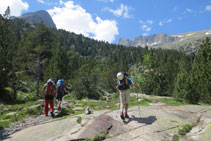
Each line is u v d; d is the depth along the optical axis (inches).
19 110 413.1
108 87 1409.9
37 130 208.5
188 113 257.9
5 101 680.4
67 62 1342.3
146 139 169.3
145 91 871.7
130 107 296.2
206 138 167.0
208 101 660.7
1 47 835.4
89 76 922.1
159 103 346.6
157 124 206.5
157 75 874.1
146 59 911.7
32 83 1108.5
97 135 176.4
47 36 1635.1
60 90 376.2
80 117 244.2
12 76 786.8
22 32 4005.9
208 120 223.8
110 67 1508.4
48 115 341.4
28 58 1218.0
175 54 5226.4
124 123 210.7
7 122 287.1
